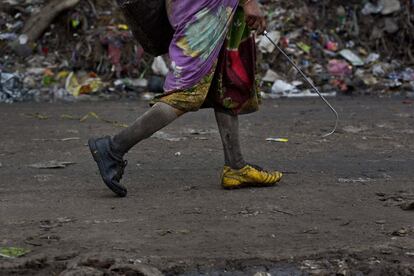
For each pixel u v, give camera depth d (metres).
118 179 8.11
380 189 8.61
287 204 7.85
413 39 22.66
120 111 16.03
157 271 5.78
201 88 7.84
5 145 11.82
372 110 16.11
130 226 7.02
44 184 8.98
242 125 13.84
